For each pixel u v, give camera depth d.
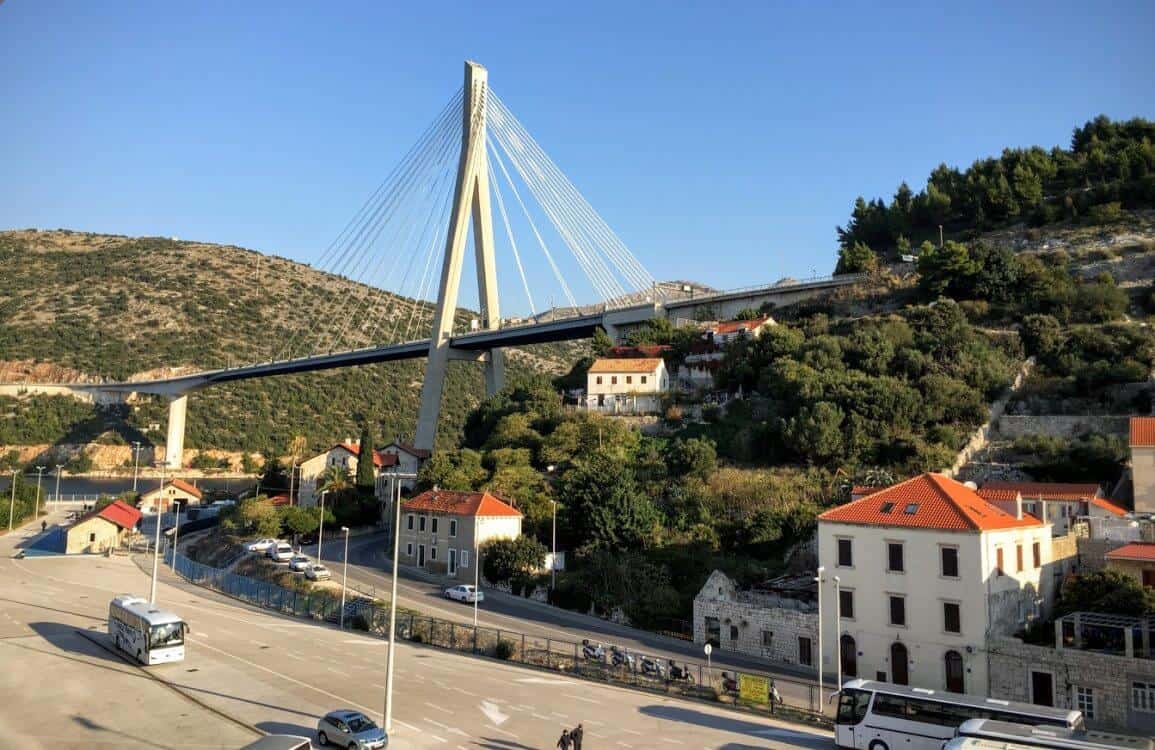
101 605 79.00
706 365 134.25
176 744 42.44
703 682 54.69
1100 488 81.25
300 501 142.62
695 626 66.88
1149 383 100.62
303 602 80.44
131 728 44.78
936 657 54.06
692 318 161.25
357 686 53.03
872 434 99.12
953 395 103.94
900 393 101.00
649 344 148.88
